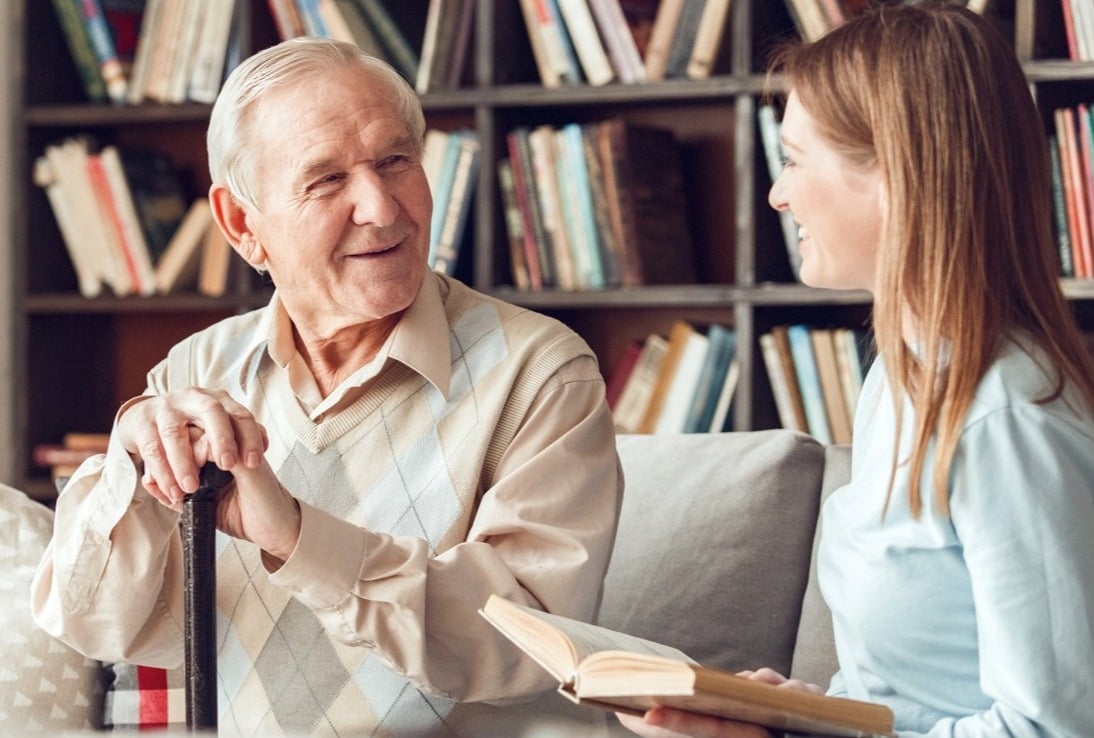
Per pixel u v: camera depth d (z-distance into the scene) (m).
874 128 1.37
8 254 3.71
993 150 1.35
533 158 3.27
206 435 1.39
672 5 3.21
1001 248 1.36
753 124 3.15
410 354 1.69
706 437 2.00
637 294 3.19
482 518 1.59
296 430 1.74
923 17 1.40
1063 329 1.37
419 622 1.46
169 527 1.60
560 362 1.67
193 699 1.31
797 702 1.11
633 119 3.52
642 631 1.89
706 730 1.23
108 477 1.54
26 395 3.60
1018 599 1.26
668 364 3.26
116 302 3.54
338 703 1.65
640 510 1.95
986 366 1.33
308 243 1.66
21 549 1.91
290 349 1.79
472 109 3.55
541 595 1.54
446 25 3.34
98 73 3.58
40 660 1.85
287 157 1.66
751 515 1.89
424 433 1.69
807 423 3.14
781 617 1.86
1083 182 2.91
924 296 1.35
